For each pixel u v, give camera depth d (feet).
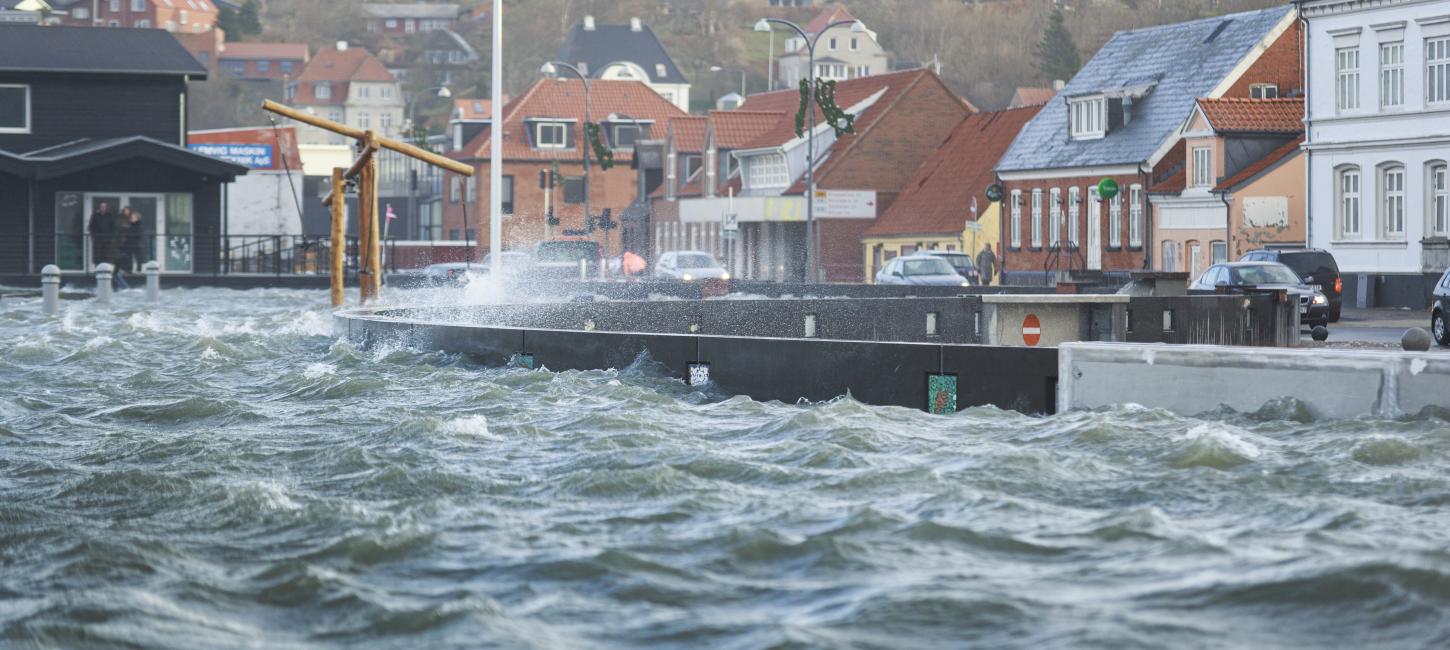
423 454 164.66
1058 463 150.41
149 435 185.47
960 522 125.59
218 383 254.47
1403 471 143.54
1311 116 633.20
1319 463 146.61
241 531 127.54
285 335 346.95
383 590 108.58
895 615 99.09
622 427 183.93
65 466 162.50
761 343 215.31
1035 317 333.42
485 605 103.14
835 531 122.93
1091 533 120.57
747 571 112.27
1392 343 361.71
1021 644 93.04
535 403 209.46
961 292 502.38
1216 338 352.90
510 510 134.10
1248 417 172.14
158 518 132.46
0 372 271.49
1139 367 179.93
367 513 132.16
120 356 299.79
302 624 101.50
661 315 322.75
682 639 96.63
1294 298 367.86
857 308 337.72
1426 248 574.97
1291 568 106.42
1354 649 91.25
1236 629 94.99
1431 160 584.81
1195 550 113.80
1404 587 101.14
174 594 107.65
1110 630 94.84
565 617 101.86
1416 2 588.50
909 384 199.00
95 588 109.60
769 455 159.94
